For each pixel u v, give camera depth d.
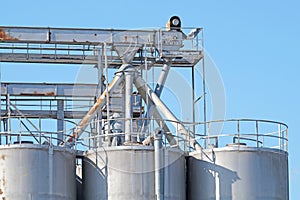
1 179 46.50
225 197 47.56
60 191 47.09
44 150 47.06
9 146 46.78
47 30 52.94
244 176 47.72
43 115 58.56
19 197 46.25
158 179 47.19
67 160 47.75
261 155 48.09
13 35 52.69
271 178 48.06
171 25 52.84
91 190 47.78
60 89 58.75
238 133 48.44
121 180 47.12
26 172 46.56
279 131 48.94
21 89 58.44
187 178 48.94
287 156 49.28
